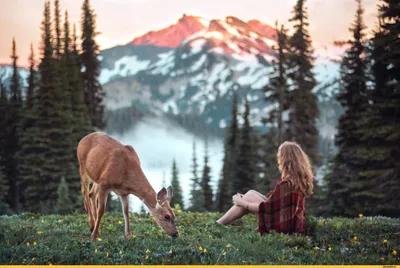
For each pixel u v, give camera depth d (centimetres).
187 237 796
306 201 2992
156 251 696
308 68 3481
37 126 4419
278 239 739
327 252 694
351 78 3014
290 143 801
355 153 2772
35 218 1079
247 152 4328
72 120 4606
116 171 819
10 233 785
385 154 2602
